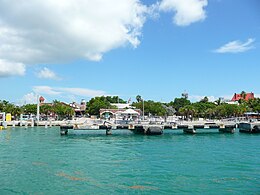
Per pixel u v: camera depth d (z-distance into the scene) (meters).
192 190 20.22
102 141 51.56
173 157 33.09
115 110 131.25
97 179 23.20
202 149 40.09
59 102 165.50
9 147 42.50
